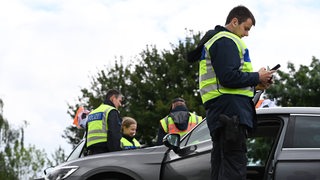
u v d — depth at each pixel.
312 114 7.12
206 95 6.05
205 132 7.48
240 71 5.89
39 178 9.29
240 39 6.05
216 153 6.08
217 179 6.07
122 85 37.75
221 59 5.90
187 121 11.11
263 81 5.96
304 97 31.45
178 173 7.40
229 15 6.19
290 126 7.07
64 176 7.84
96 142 10.21
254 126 6.09
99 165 7.73
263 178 6.95
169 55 37.88
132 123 11.41
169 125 11.10
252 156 7.40
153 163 7.59
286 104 31.53
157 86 36.59
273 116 7.21
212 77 6.03
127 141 11.30
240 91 5.95
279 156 6.90
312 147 6.91
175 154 7.53
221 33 6.03
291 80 31.72
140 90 36.84
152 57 38.19
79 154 10.79
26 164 64.62
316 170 6.78
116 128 10.10
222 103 5.93
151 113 34.28
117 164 7.68
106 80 38.34
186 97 34.50
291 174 6.82
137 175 7.57
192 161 7.35
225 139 5.81
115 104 10.46
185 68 37.31
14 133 65.56
